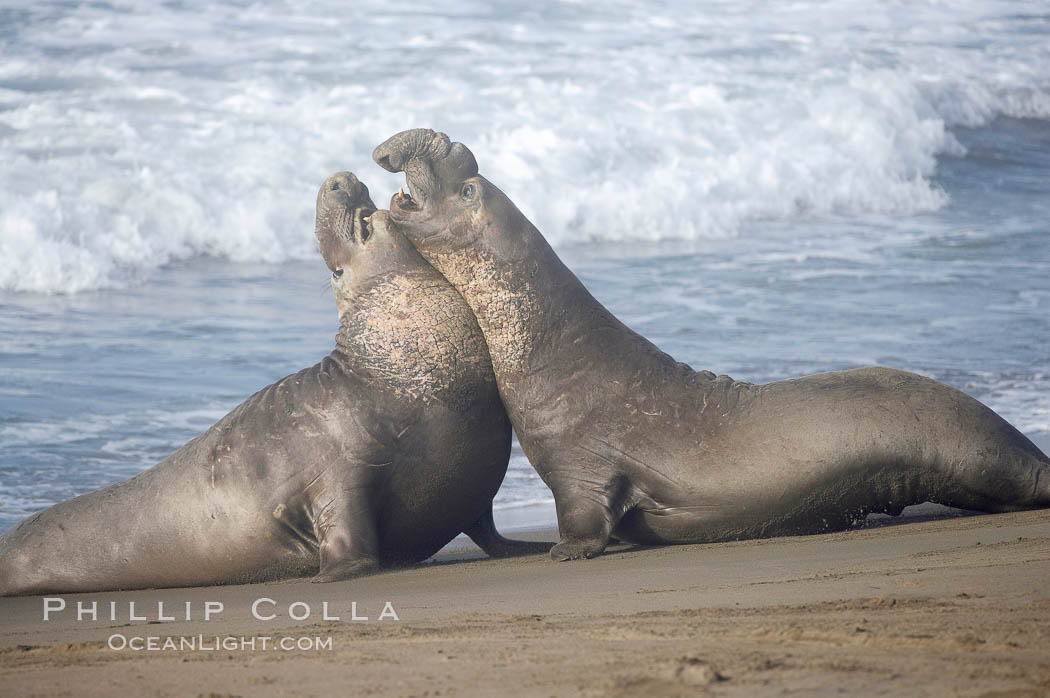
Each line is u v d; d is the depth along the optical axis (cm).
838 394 3269
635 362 3331
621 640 1808
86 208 7469
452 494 3328
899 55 12281
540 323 3288
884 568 2430
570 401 3284
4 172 7738
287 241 7881
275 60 9950
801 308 6706
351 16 11025
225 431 3281
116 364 5591
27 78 9194
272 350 5856
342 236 3338
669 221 8781
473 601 2453
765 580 2430
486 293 3284
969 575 2209
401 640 1952
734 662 1564
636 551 3241
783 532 3303
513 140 9200
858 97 10925
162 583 3300
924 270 7650
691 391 3319
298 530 3216
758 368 5550
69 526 3338
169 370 5522
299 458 3180
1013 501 3281
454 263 3297
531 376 3297
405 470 3225
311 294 7006
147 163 8144
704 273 7525
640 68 10700
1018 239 8569
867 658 1557
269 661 1830
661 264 7775
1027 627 1703
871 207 9738
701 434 3253
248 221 7825
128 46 9912
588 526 3228
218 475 3228
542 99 9831
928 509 3591
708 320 6412
